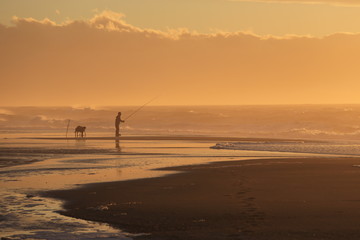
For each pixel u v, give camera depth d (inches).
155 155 2023.9
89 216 836.0
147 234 717.9
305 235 690.2
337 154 2050.9
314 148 2306.8
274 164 1601.9
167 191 1082.1
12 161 1782.7
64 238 701.9
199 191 1074.7
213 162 1708.9
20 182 1240.8
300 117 5487.2
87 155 2027.6
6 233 729.6
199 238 689.6
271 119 5477.4
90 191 1093.1
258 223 763.4
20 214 856.3
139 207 905.5
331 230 713.0
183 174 1375.5
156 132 4453.7
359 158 1814.7
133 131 4662.9
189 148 2417.6
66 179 1294.3
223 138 3272.6
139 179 1282.0
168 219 805.9
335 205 885.8
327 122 4872.0
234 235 698.2
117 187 1148.5
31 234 723.4
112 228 755.4
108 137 3412.9
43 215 848.3
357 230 710.5
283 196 988.6
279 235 692.7
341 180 1205.1
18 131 4537.4
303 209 856.3
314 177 1267.2
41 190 1111.6
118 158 1893.5
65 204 944.3
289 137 3565.5
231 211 853.8
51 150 2284.7
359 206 874.1
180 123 5428.2
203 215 828.6
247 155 2007.9
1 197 1020.5
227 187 1123.3
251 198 973.8
